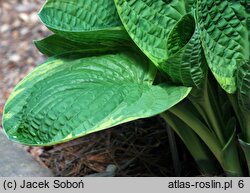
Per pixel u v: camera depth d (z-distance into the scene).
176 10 1.07
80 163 1.36
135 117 0.97
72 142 1.42
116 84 1.05
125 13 1.05
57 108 1.01
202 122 1.14
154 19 1.07
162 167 1.31
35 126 1.02
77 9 1.15
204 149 1.20
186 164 1.31
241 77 1.01
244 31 1.05
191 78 1.02
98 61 1.11
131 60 1.10
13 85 1.70
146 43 1.06
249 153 1.11
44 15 1.13
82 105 1.01
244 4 1.04
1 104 1.63
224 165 1.16
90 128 0.97
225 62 1.05
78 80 1.06
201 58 1.01
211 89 1.12
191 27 1.02
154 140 1.37
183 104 1.09
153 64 1.09
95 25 1.15
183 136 1.18
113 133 1.41
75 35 1.10
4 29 1.97
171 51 1.05
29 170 1.33
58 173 1.34
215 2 1.03
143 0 1.06
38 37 1.88
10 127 1.04
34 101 1.05
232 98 1.08
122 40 1.12
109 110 0.99
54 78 1.09
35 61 1.78
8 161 1.35
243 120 1.09
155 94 1.03
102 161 1.35
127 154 1.35
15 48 1.85
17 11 2.05
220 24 1.04
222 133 1.14
